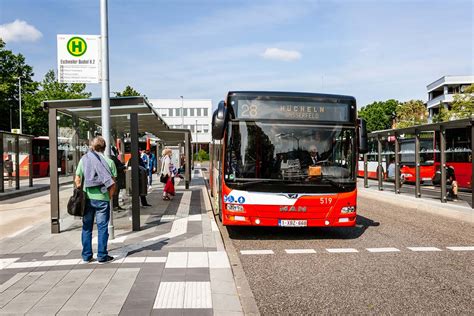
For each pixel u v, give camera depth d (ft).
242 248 26.00
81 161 21.01
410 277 19.76
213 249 23.88
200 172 131.95
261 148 27.12
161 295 16.16
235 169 27.02
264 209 26.58
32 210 44.47
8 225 34.86
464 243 27.58
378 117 261.44
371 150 100.99
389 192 63.36
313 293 17.47
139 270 19.61
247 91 27.73
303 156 27.12
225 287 17.25
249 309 15.23
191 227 30.91
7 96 160.86
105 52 27.50
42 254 22.74
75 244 25.27
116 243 25.44
